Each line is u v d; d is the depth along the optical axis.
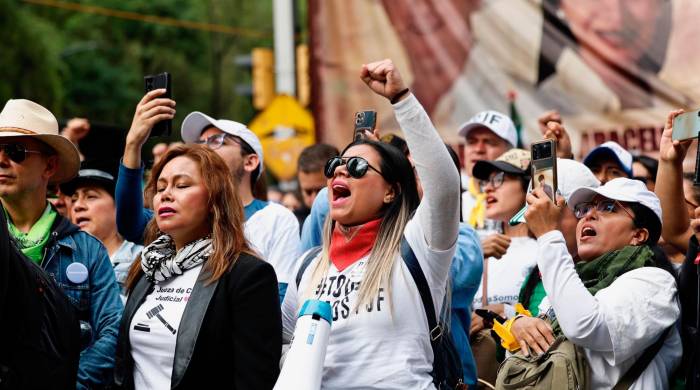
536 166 4.97
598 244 5.23
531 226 4.96
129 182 5.66
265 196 7.10
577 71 9.64
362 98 10.79
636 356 4.94
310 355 4.49
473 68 10.18
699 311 4.95
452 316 5.71
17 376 4.69
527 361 5.04
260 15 34.16
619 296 4.86
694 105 9.09
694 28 9.09
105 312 5.51
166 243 5.09
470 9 10.20
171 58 31.09
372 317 4.71
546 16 9.79
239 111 33.59
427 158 4.68
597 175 6.96
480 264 5.73
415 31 10.48
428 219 4.71
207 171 4.98
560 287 4.85
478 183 7.23
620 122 9.43
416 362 4.71
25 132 5.50
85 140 7.39
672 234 5.76
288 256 6.21
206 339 4.71
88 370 5.29
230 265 4.81
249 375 4.66
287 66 14.98
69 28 29.55
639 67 9.34
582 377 4.92
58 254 5.53
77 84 28.14
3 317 4.70
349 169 4.90
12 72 23.30
